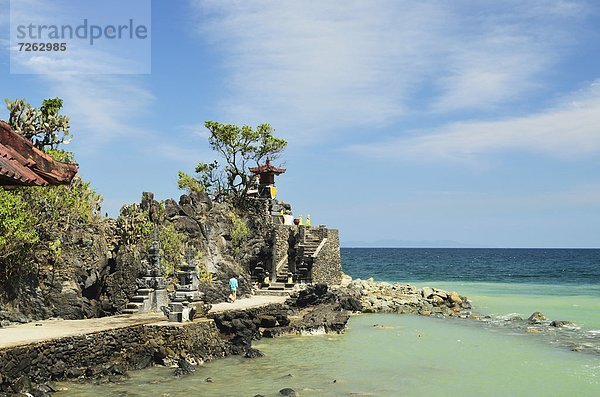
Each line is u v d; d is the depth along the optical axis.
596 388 26.31
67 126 35.97
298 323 40.69
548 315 52.59
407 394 24.86
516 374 28.86
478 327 44.69
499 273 134.38
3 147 9.16
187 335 29.61
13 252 30.00
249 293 50.34
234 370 28.56
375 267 171.50
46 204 34.19
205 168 66.69
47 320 31.56
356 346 35.72
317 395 24.39
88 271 35.47
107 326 28.75
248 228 61.25
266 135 67.81
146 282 36.56
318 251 65.12
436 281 109.19
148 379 26.14
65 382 24.52
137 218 41.56
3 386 21.53
